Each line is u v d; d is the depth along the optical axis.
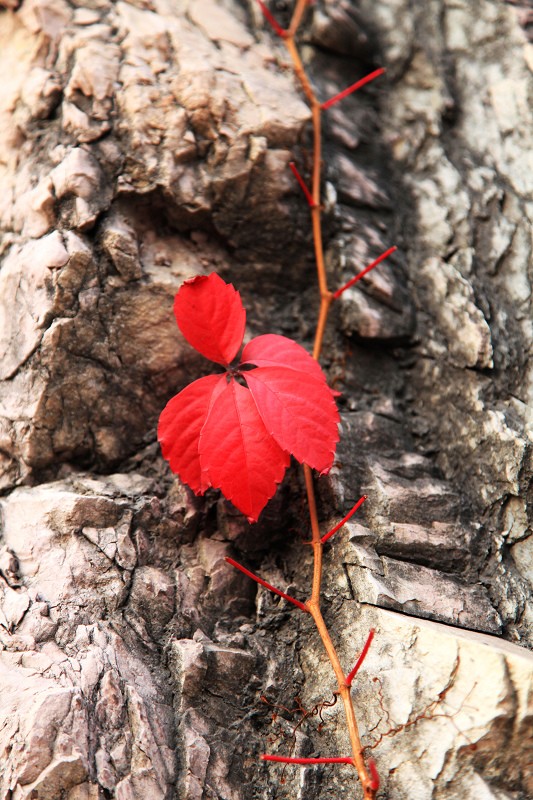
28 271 0.70
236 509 0.69
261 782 0.64
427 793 0.62
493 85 0.79
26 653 0.64
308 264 0.75
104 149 0.72
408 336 0.74
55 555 0.67
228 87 0.73
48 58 0.75
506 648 0.64
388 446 0.72
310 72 0.79
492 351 0.72
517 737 0.61
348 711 0.62
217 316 0.67
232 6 0.79
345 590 0.67
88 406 0.70
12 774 0.61
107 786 0.61
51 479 0.70
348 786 0.64
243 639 0.67
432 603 0.66
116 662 0.64
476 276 0.74
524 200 0.76
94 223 0.71
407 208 0.78
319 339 0.72
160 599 0.67
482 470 0.71
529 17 0.79
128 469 0.71
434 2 0.81
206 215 0.72
